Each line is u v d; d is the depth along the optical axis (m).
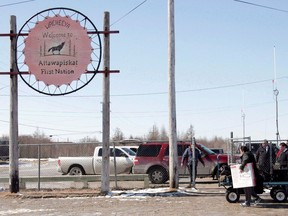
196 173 21.55
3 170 36.22
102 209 14.02
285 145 15.63
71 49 17.56
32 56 17.61
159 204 14.97
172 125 18.30
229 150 18.25
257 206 14.29
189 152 19.95
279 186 15.08
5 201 16.11
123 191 18.25
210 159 22.14
